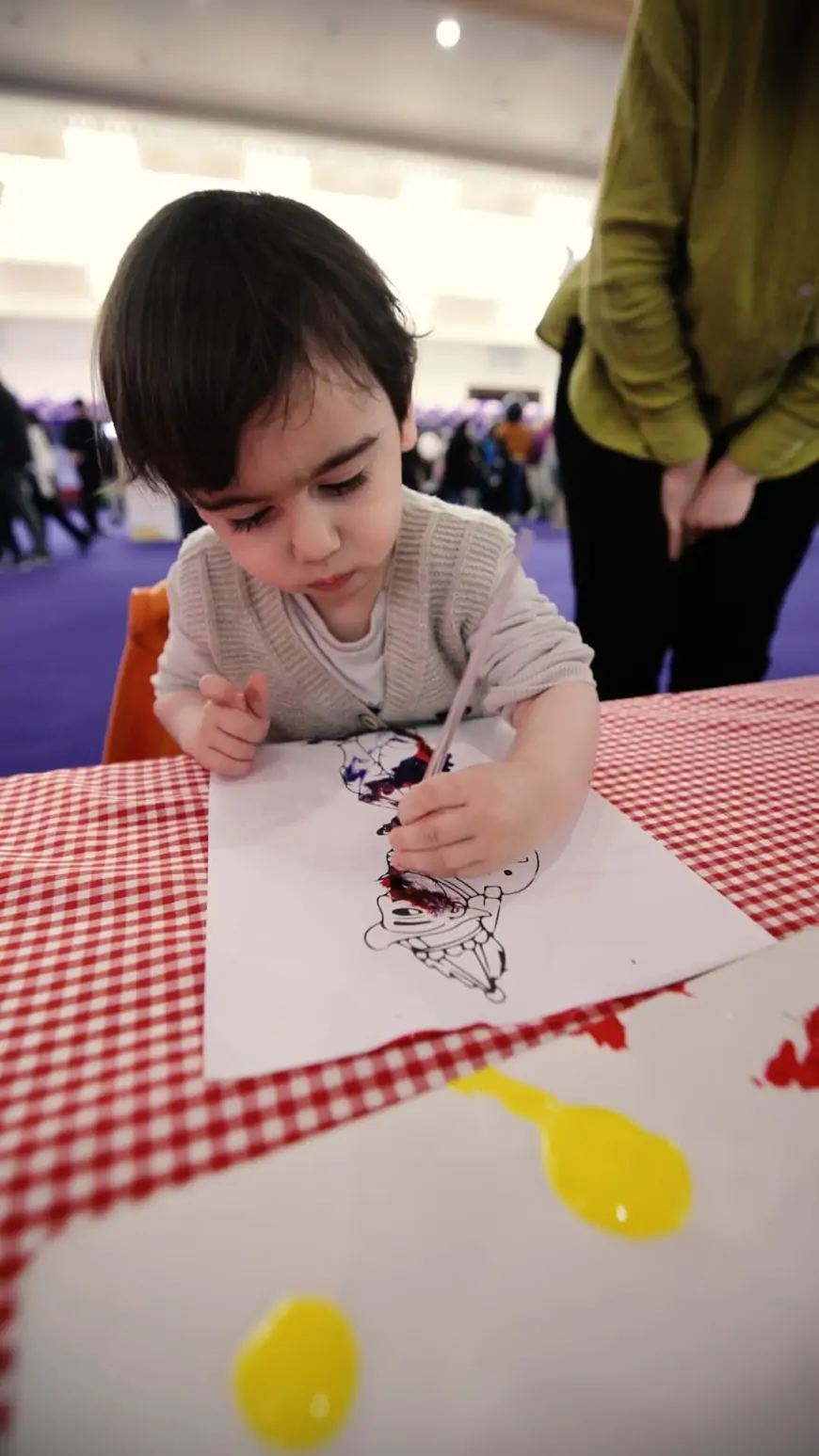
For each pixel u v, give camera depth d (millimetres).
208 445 395
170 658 684
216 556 625
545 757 465
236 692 533
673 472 966
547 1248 221
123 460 458
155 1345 198
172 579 660
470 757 549
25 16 3428
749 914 382
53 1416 185
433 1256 218
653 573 1032
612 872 412
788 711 634
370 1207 232
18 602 3271
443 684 692
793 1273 216
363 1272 214
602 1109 264
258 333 380
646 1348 197
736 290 795
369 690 681
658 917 377
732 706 646
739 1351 197
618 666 1133
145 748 884
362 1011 320
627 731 593
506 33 3635
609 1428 183
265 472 404
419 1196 235
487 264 7121
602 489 1015
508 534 646
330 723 708
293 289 392
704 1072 281
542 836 428
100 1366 194
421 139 4637
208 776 526
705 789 502
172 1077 291
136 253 413
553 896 393
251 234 400
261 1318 203
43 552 4016
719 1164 246
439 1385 190
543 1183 239
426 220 6004
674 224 800
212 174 4820
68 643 2781
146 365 397
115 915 380
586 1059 285
